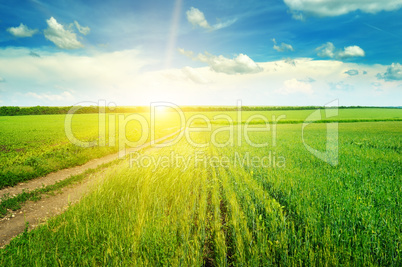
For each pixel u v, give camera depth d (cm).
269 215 526
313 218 489
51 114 8494
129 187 752
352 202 566
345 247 404
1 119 6116
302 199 605
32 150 1752
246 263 400
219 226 518
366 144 1755
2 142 2255
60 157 1439
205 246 484
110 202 647
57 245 460
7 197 827
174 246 438
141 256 424
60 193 891
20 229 616
